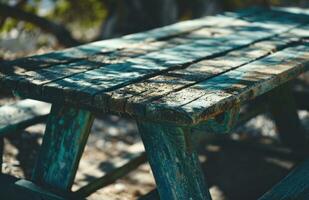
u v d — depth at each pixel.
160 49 3.15
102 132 5.05
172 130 2.45
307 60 2.81
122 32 7.16
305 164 3.16
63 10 7.45
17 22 7.14
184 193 2.47
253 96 2.32
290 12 4.41
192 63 2.78
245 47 3.15
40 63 2.85
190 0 7.43
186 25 3.94
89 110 2.67
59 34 6.48
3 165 3.86
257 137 4.95
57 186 2.96
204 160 4.41
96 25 7.77
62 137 2.92
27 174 3.80
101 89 2.30
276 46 3.14
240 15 4.27
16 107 3.56
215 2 7.39
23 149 4.22
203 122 2.29
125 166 3.68
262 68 2.62
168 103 2.06
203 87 2.30
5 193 3.11
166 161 2.50
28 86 2.47
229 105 2.14
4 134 3.17
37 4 7.27
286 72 2.57
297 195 2.76
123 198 3.76
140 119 2.31
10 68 2.76
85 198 3.16
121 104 2.15
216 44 3.23
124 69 2.67
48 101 2.63
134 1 7.01
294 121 4.33
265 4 7.56
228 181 4.05
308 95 4.48
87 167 4.18
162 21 7.05
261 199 2.73
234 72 2.56
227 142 4.64
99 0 7.29
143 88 2.31
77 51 3.14
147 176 4.16
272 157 4.44
